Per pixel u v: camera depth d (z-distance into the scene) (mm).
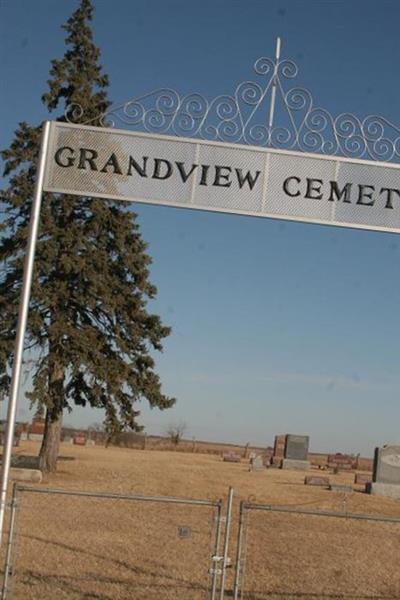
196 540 15805
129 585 11320
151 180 9484
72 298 30609
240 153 9469
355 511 25609
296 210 9422
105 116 9680
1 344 29016
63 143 9570
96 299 30938
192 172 9469
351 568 14055
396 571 14062
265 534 17656
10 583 9805
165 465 40938
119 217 31953
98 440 72625
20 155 31094
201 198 9438
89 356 30391
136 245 32531
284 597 11336
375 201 9438
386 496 32125
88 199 31625
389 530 19797
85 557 13211
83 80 31484
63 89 31984
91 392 31094
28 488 9938
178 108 9523
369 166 9453
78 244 30312
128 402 31734
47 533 15422
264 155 9469
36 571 11742
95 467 34719
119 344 31281
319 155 9445
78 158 9531
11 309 29234
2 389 29938
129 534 16125
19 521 16453
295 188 9438
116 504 21125
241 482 33594
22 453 41375
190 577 12141
